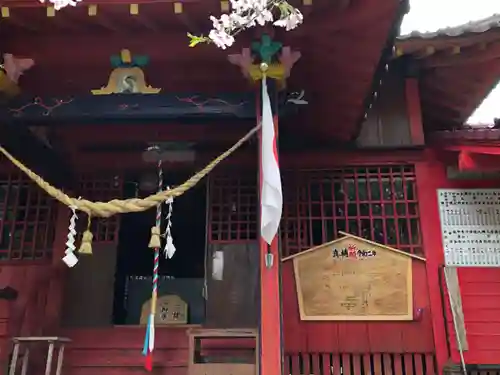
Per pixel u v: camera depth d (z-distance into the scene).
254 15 4.95
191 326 7.21
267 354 4.78
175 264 11.96
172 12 5.25
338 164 7.84
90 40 5.75
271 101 5.62
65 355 6.99
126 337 7.11
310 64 6.00
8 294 7.42
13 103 5.87
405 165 7.79
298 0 5.01
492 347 6.91
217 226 7.68
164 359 6.88
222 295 7.31
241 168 7.90
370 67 6.00
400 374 6.95
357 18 5.26
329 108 6.95
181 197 9.95
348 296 7.26
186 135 7.53
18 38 5.72
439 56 7.53
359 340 7.11
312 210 7.76
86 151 8.05
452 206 7.55
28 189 7.90
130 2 5.09
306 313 7.23
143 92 5.83
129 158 8.05
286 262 7.44
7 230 7.75
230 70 6.13
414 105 8.05
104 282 7.55
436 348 6.98
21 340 5.91
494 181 7.61
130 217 10.66
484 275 7.22
